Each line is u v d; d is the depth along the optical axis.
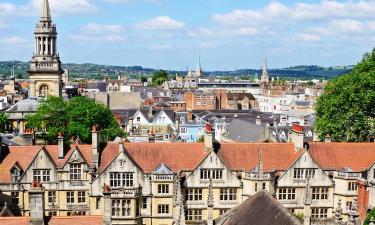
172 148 103.75
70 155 101.81
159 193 99.81
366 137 124.75
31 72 195.25
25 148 105.25
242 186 101.12
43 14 195.25
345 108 124.31
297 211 101.88
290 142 114.00
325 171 103.44
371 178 102.75
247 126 189.75
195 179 100.19
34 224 66.12
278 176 101.44
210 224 65.25
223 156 103.31
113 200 95.44
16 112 186.25
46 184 101.56
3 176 100.94
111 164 98.81
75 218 68.50
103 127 146.62
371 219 65.06
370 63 126.44
